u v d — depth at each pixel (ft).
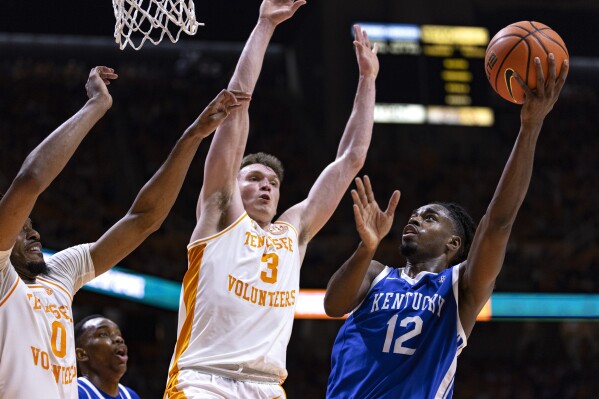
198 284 12.43
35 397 11.18
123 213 58.08
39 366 11.35
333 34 73.00
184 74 80.94
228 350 12.05
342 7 72.90
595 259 58.90
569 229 63.05
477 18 74.59
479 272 12.75
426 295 13.25
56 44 79.87
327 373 55.31
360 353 13.09
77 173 60.34
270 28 13.96
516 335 62.23
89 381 17.26
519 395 55.98
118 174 63.21
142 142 69.15
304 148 72.64
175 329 52.24
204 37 81.00
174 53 81.97
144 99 75.00
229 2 73.20
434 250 14.14
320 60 73.82
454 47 72.79
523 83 11.88
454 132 72.64
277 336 12.48
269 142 72.59
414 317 13.05
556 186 68.74
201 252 12.55
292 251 13.17
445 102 72.02
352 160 14.88
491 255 12.51
